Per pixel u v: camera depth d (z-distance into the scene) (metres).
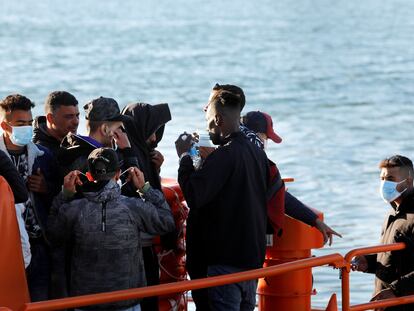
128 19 141.88
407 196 9.09
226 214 8.29
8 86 64.31
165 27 123.19
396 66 77.44
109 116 8.34
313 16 151.88
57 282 8.34
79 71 74.06
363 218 25.70
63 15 153.00
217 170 8.20
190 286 7.30
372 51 90.31
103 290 7.95
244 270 8.34
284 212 9.02
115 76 71.06
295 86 65.25
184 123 43.00
